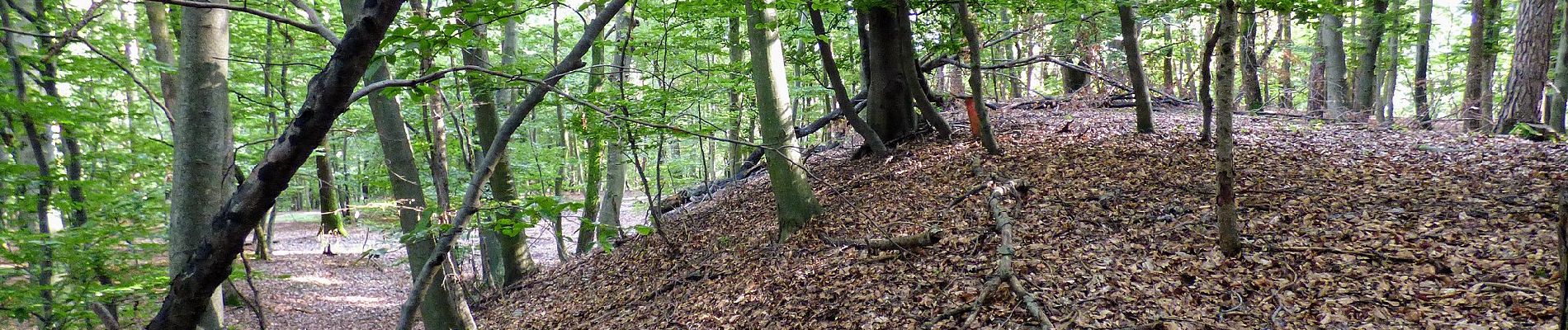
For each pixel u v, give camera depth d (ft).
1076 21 38.27
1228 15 18.62
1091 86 46.93
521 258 41.50
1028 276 21.21
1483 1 37.96
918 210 29.32
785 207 30.45
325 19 37.29
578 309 33.24
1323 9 24.45
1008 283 20.02
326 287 46.98
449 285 22.35
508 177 35.96
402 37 10.32
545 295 37.55
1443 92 62.49
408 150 22.20
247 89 37.76
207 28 12.83
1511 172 24.14
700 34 36.99
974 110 35.65
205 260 7.69
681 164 69.56
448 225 14.97
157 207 25.53
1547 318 14.93
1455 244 19.08
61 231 19.77
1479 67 38.14
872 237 27.32
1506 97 33.09
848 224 29.55
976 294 20.75
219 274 7.80
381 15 7.00
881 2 31.58
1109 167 29.89
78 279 20.22
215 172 13.10
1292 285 18.38
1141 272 20.35
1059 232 24.07
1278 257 19.80
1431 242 19.44
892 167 35.55
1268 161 28.81
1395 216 21.59
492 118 34.91
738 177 45.14
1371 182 25.05
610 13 12.05
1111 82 44.68
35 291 18.56
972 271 22.26
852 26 44.42
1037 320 18.40
